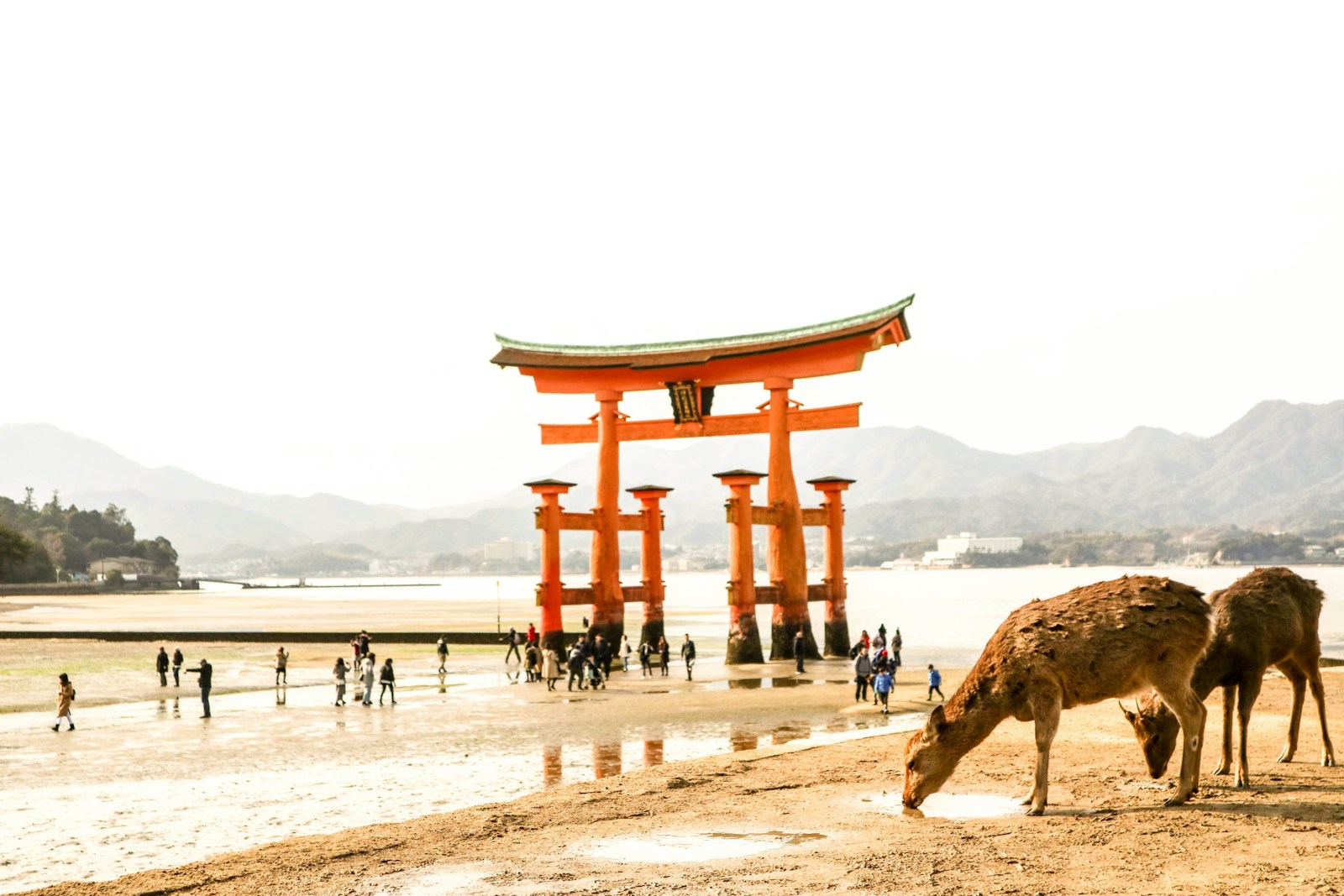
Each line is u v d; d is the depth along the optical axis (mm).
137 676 49438
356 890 11805
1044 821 13172
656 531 57250
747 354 51875
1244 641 14586
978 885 10508
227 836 16375
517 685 42562
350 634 73688
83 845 16000
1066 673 13688
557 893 11180
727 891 10859
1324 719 15891
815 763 19375
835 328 50812
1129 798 14352
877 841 12711
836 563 55844
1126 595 13773
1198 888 10070
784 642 52062
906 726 26375
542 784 20172
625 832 14141
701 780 18062
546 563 50500
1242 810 13094
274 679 46938
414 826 15188
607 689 39562
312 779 21562
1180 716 13570
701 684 40500
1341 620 88562
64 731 30438
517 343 57375
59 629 91438
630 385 54562
